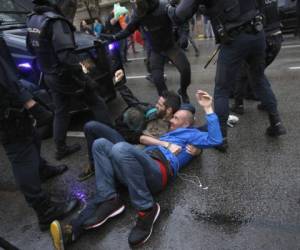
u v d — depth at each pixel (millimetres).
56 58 3152
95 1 23031
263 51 3307
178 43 4512
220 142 2881
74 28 3217
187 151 3033
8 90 2246
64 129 3807
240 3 3033
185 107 3268
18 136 2439
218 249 2311
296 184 2902
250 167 3258
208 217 2641
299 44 9594
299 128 3932
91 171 3400
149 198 2506
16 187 3518
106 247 2465
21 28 5102
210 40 14367
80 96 3541
